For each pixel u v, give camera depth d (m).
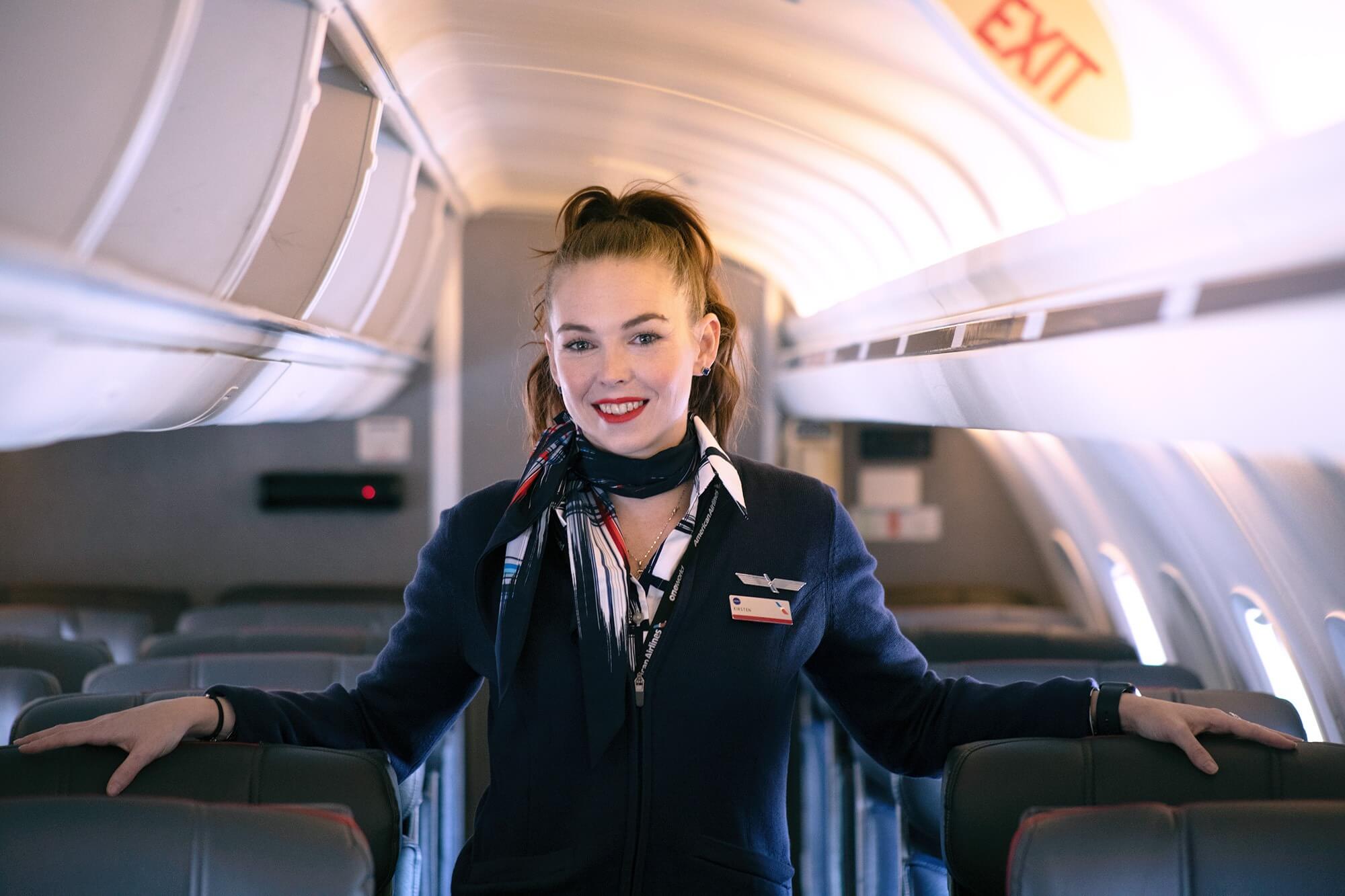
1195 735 2.22
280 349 3.00
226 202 2.42
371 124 3.23
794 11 2.62
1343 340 1.55
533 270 6.36
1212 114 2.13
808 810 5.80
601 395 1.86
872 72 2.80
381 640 4.12
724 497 1.99
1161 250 1.99
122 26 1.90
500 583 2.00
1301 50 1.87
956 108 2.78
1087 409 2.51
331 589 6.30
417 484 6.43
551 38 3.16
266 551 6.43
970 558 6.68
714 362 2.11
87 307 1.55
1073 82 2.19
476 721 5.76
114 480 6.40
